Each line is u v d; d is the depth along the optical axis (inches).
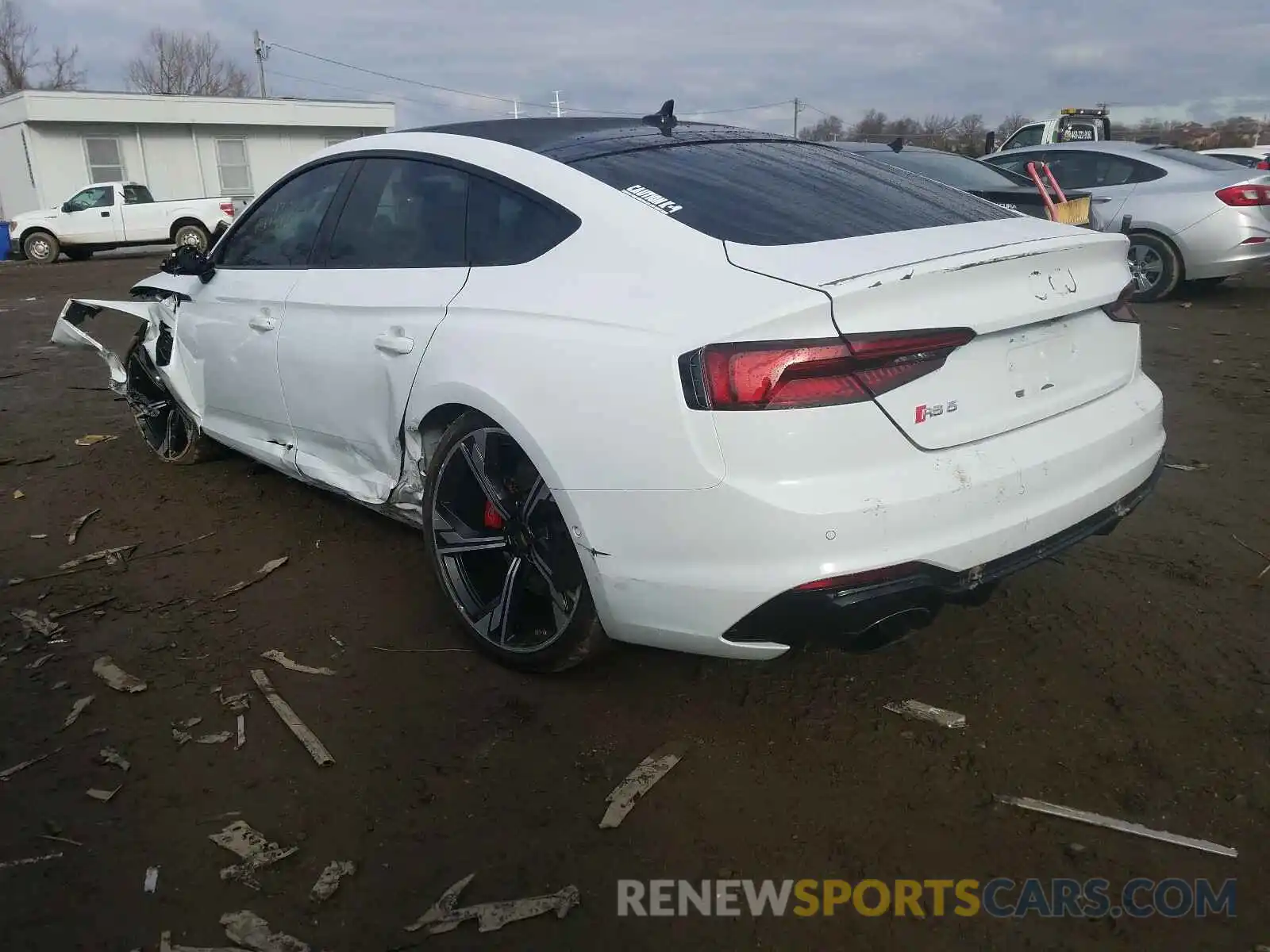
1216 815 94.3
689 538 95.5
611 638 109.9
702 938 81.6
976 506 96.0
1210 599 136.3
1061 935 81.4
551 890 86.6
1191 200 366.3
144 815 96.3
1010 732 107.3
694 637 99.2
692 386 93.0
